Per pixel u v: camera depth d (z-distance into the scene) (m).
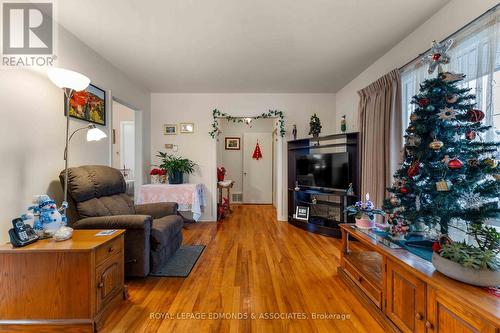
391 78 2.56
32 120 1.94
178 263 2.50
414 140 1.50
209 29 2.33
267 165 6.38
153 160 4.41
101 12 2.05
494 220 1.55
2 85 1.72
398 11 2.05
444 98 1.37
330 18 2.15
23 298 1.45
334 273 2.30
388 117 2.61
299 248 2.98
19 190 1.83
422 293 1.26
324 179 3.67
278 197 4.51
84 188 2.08
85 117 2.56
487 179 1.32
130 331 1.50
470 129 1.35
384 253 1.54
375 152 2.81
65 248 1.45
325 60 3.04
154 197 3.81
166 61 3.05
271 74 3.51
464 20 1.79
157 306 1.77
